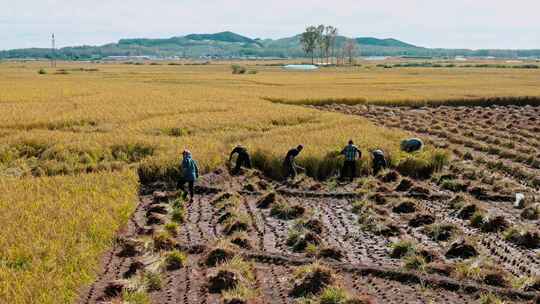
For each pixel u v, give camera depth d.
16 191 19.03
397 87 79.44
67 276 12.33
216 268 13.70
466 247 15.59
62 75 107.62
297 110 45.78
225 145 30.25
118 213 17.47
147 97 54.97
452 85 83.31
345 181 25.41
